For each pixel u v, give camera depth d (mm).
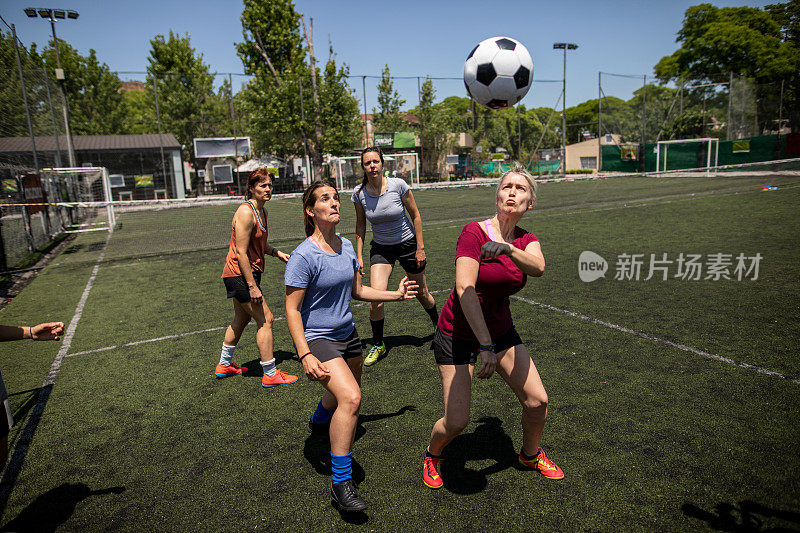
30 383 4238
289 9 35219
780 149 30453
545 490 2518
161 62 39500
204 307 6457
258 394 3852
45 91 16453
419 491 2553
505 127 56969
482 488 2559
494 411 3381
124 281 8438
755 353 4125
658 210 14797
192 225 16719
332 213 2568
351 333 2793
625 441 2926
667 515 2295
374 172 4270
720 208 14375
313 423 3160
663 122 36844
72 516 2490
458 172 40500
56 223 16453
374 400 3623
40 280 8906
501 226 2416
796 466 2611
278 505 2508
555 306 5738
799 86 31484
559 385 3707
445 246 10156
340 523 2342
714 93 33938
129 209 24922
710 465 2658
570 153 54500
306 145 31047
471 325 2203
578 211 15492
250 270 3771
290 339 5152
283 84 30844
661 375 3795
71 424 3486
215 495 2615
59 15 23156
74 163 20906
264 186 3822
